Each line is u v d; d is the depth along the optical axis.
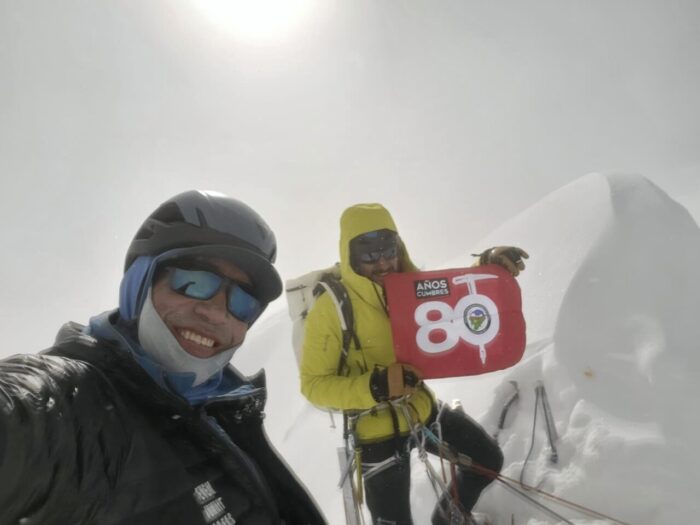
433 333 1.52
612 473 1.45
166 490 0.62
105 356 0.64
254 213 0.82
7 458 0.48
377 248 1.49
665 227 2.09
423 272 1.55
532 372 1.92
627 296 1.92
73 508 0.54
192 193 0.78
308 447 2.57
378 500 1.50
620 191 2.33
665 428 1.50
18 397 0.52
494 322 1.55
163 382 0.73
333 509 2.09
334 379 1.44
